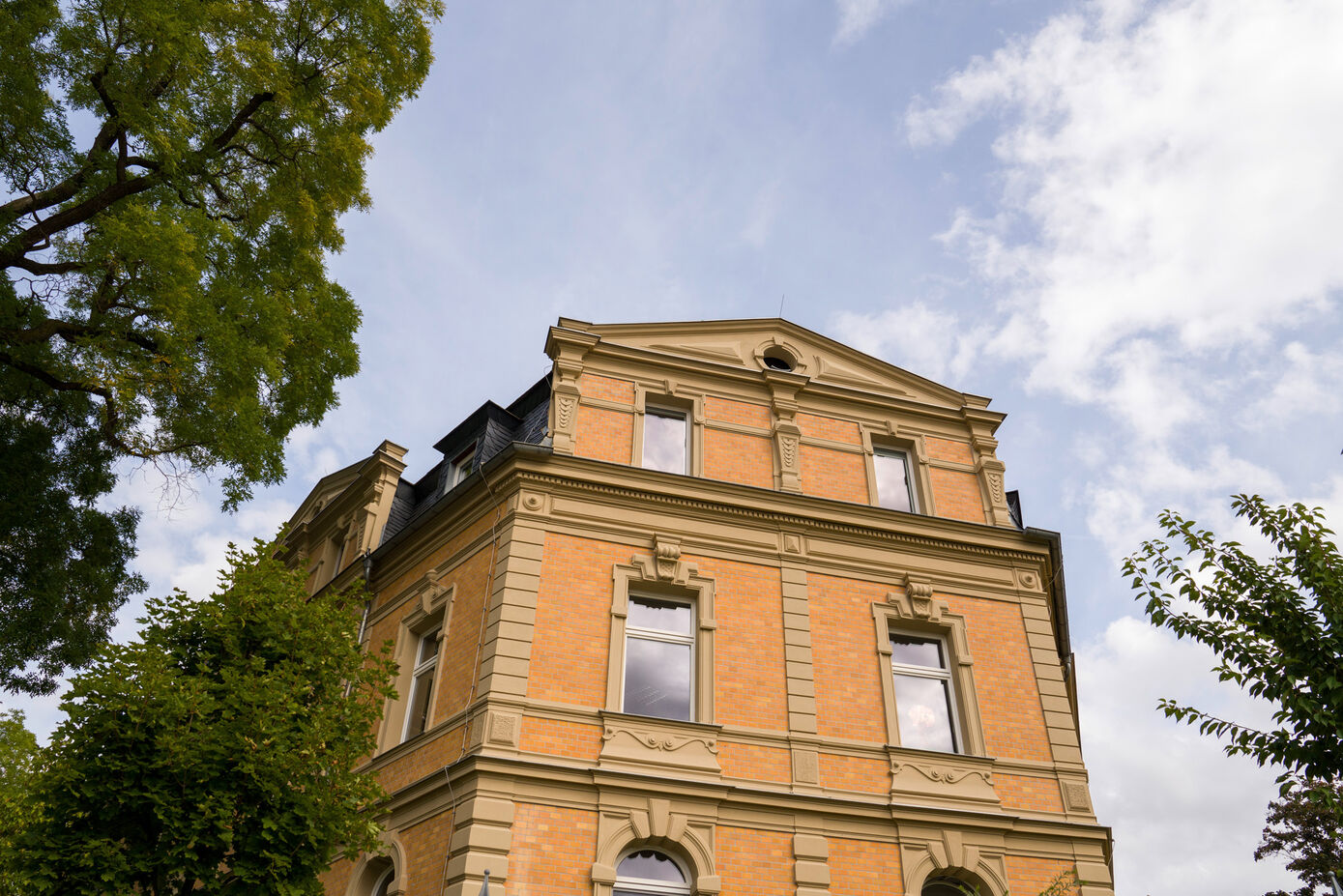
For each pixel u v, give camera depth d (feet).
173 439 38.22
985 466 54.75
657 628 44.83
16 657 43.57
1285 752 27.96
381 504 57.41
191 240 34.88
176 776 26.71
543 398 53.52
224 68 40.34
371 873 41.73
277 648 31.12
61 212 37.93
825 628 46.44
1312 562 29.12
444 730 41.42
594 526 45.75
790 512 48.73
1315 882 83.10
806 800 40.70
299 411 43.39
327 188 44.55
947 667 48.21
